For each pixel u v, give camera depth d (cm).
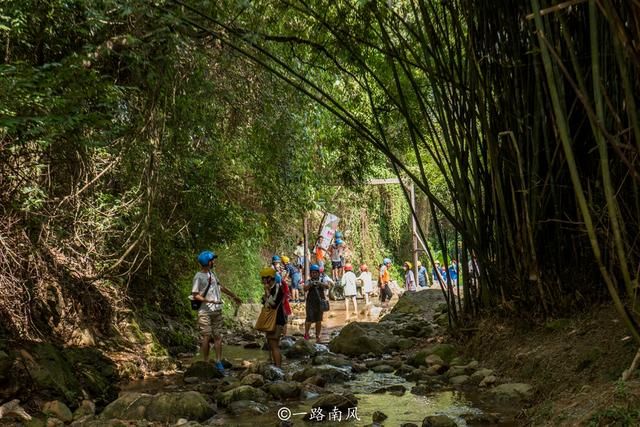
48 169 633
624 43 288
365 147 938
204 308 716
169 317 978
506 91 582
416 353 730
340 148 953
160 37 646
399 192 2155
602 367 447
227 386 600
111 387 614
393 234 2298
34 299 624
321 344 923
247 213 1047
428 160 1638
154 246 837
